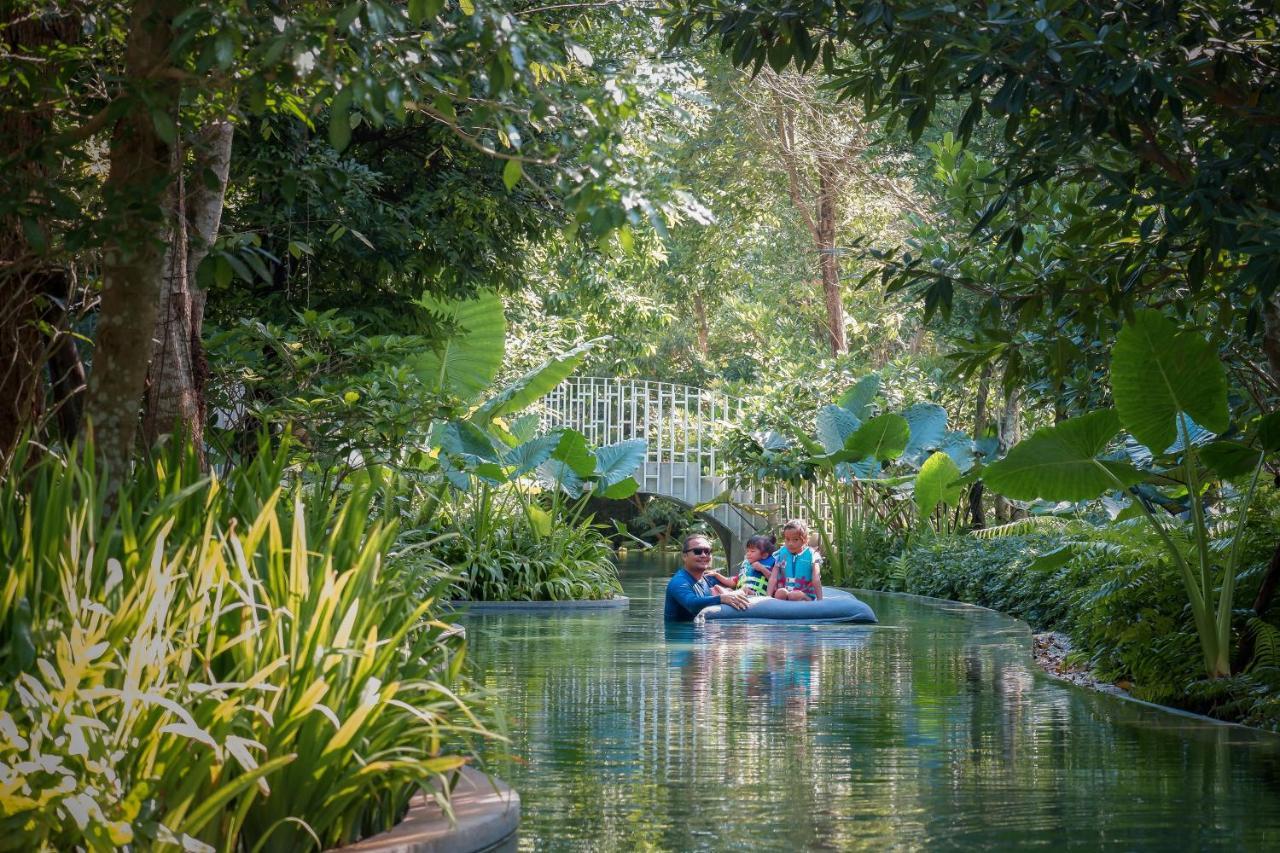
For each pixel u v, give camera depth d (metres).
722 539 23.02
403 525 12.59
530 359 20.94
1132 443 9.02
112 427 3.96
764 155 24.34
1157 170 6.68
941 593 16.27
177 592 3.20
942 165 12.66
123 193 3.83
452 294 13.67
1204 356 7.19
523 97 4.11
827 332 33.81
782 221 29.50
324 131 11.86
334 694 3.18
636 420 23.20
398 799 3.53
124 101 3.80
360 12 3.60
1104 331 8.30
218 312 12.87
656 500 34.03
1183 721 6.18
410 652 4.00
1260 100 5.83
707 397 22.14
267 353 10.73
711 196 24.47
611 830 3.87
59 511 3.15
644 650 9.08
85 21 4.88
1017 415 19.94
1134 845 3.73
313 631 3.16
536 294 23.22
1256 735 5.79
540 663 8.23
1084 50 5.46
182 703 2.90
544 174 12.58
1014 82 5.66
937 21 5.84
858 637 10.28
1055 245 7.68
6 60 4.71
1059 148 6.16
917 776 4.73
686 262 26.92
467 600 13.63
